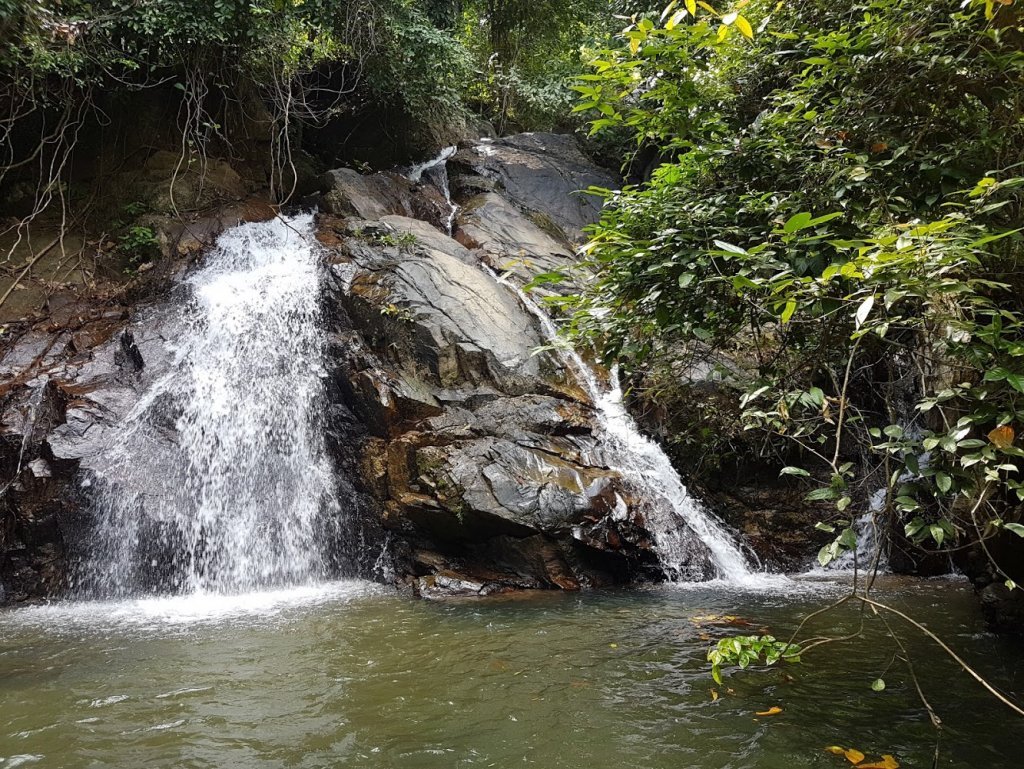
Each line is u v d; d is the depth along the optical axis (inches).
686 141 162.6
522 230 510.3
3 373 355.3
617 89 160.7
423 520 314.2
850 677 180.1
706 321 146.3
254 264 440.5
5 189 471.5
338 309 394.9
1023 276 128.5
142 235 447.8
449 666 195.8
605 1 664.4
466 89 687.7
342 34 522.6
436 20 611.5
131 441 327.3
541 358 382.3
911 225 107.4
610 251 147.8
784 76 184.1
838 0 172.1
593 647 211.3
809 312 132.6
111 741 150.4
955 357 122.0
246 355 376.5
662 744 144.9
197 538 316.5
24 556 304.8
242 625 245.0
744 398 130.4
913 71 141.9
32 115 477.4
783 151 149.6
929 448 105.7
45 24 354.9
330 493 348.2
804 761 136.7
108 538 307.4
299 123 572.7
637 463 348.2
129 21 422.0
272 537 333.1
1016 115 133.2
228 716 162.7
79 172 489.1
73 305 413.1
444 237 466.0
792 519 359.3
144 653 212.2
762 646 122.4
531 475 315.9
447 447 327.6
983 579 220.1
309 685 181.9
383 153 624.7
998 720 152.6
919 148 143.1
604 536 305.6
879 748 141.1
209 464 335.3
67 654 212.2
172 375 355.6
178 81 510.0
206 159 510.9
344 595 294.5
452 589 295.0
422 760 140.2
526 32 698.8
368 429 351.6
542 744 146.0
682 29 147.9
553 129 703.7
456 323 374.3
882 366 206.4
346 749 145.5
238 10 452.1
